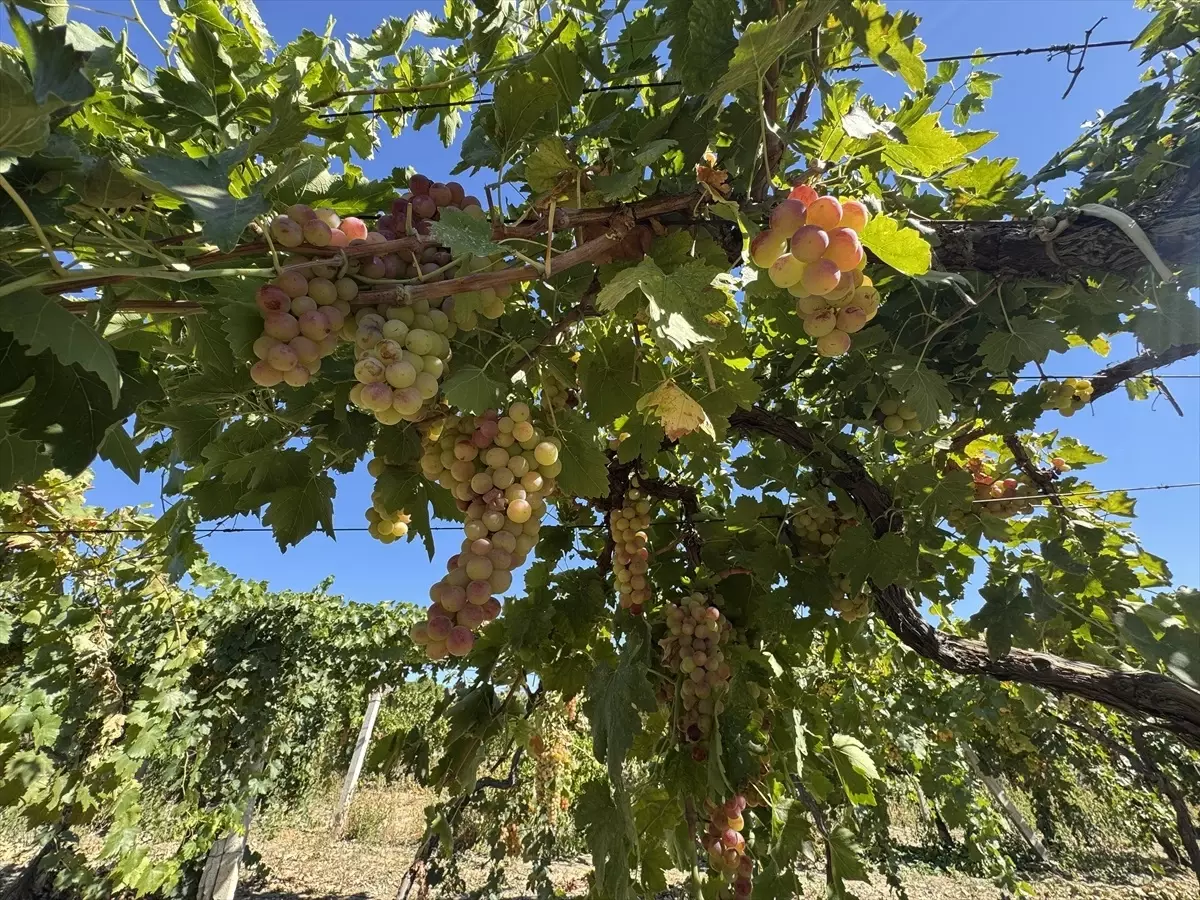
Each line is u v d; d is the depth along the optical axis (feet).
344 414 6.14
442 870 17.21
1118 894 30.63
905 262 4.29
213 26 7.59
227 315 4.10
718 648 8.18
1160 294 6.75
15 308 3.42
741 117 5.72
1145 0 8.65
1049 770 34.12
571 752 22.56
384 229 5.00
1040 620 8.16
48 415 4.00
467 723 8.23
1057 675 8.24
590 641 9.70
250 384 5.66
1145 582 10.40
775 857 7.97
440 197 5.17
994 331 7.20
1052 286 6.98
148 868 17.29
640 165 5.12
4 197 3.56
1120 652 10.37
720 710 7.69
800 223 4.06
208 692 19.98
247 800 19.79
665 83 6.11
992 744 33.27
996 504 10.11
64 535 16.63
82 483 16.97
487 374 5.38
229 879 19.62
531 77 5.41
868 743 17.76
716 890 7.72
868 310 4.53
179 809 18.85
